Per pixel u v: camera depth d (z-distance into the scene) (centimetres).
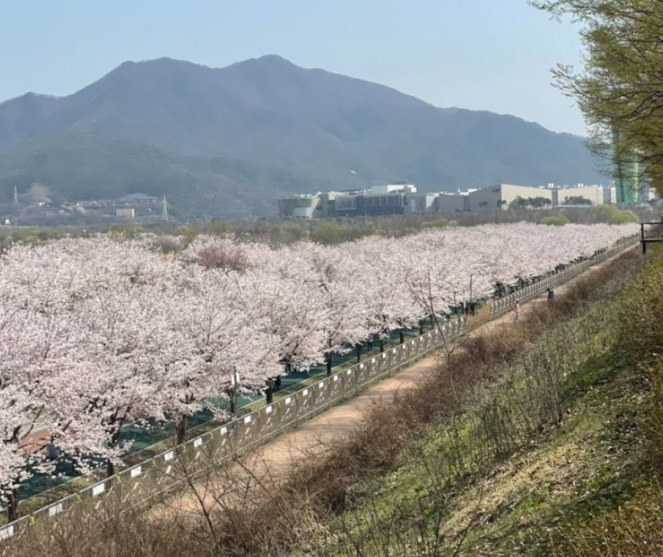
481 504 1393
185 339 3180
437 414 2394
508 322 5184
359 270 6494
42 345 2739
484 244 8556
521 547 1109
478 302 7538
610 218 18550
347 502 1770
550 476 1363
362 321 4853
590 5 1485
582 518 1073
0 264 5200
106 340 3067
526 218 17250
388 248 8262
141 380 2844
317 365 5134
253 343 3484
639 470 1151
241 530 1474
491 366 2880
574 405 1792
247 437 2689
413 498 1652
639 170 2222
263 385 3728
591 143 2064
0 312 2922
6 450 2286
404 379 3978
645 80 1539
